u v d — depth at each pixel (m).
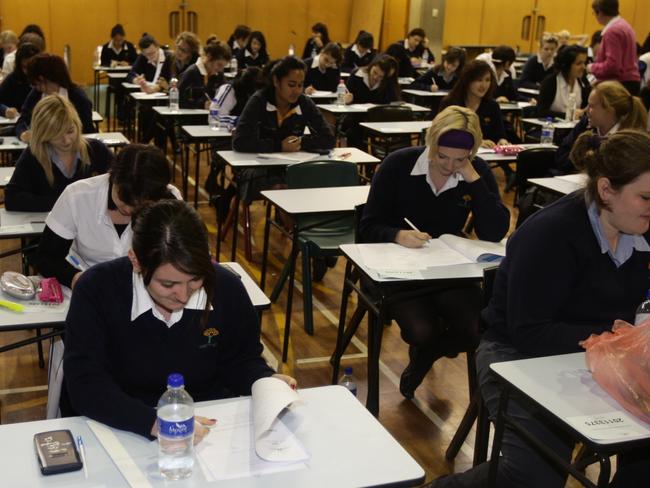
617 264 1.91
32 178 3.07
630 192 1.75
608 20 6.27
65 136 2.96
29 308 2.14
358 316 2.93
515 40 13.36
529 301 1.90
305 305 3.58
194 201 5.73
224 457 1.42
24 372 3.14
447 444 2.72
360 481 1.37
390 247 2.72
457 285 2.67
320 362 3.33
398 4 12.90
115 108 9.05
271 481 1.36
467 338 2.58
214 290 1.69
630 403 1.58
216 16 12.44
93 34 11.66
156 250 1.45
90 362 1.59
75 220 2.31
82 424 1.53
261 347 1.81
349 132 6.61
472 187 2.82
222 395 1.80
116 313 1.64
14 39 8.15
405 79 9.38
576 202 1.90
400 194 2.87
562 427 1.54
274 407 1.49
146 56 8.08
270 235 5.01
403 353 3.46
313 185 3.71
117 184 2.00
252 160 4.16
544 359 1.81
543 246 1.88
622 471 1.99
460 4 12.95
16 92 5.24
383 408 2.95
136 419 1.48
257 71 5.32
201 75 6.23
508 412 1.87
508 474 1.80
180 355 1.69
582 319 1.96
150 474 1.36
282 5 12.87
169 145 7.83
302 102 4.50
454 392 3.11
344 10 13.35
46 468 1.33
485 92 4.93
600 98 3.98
